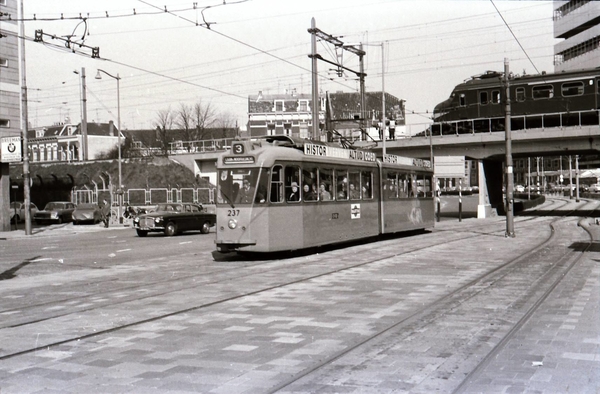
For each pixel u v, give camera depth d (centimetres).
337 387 574
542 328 818
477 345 727
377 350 711
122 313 980
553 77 3859
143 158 6856
